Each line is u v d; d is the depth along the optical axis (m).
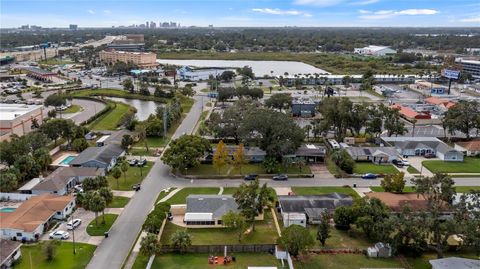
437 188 87.25
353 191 109.56
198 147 123.44
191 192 108.75
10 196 104.00
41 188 104.69
